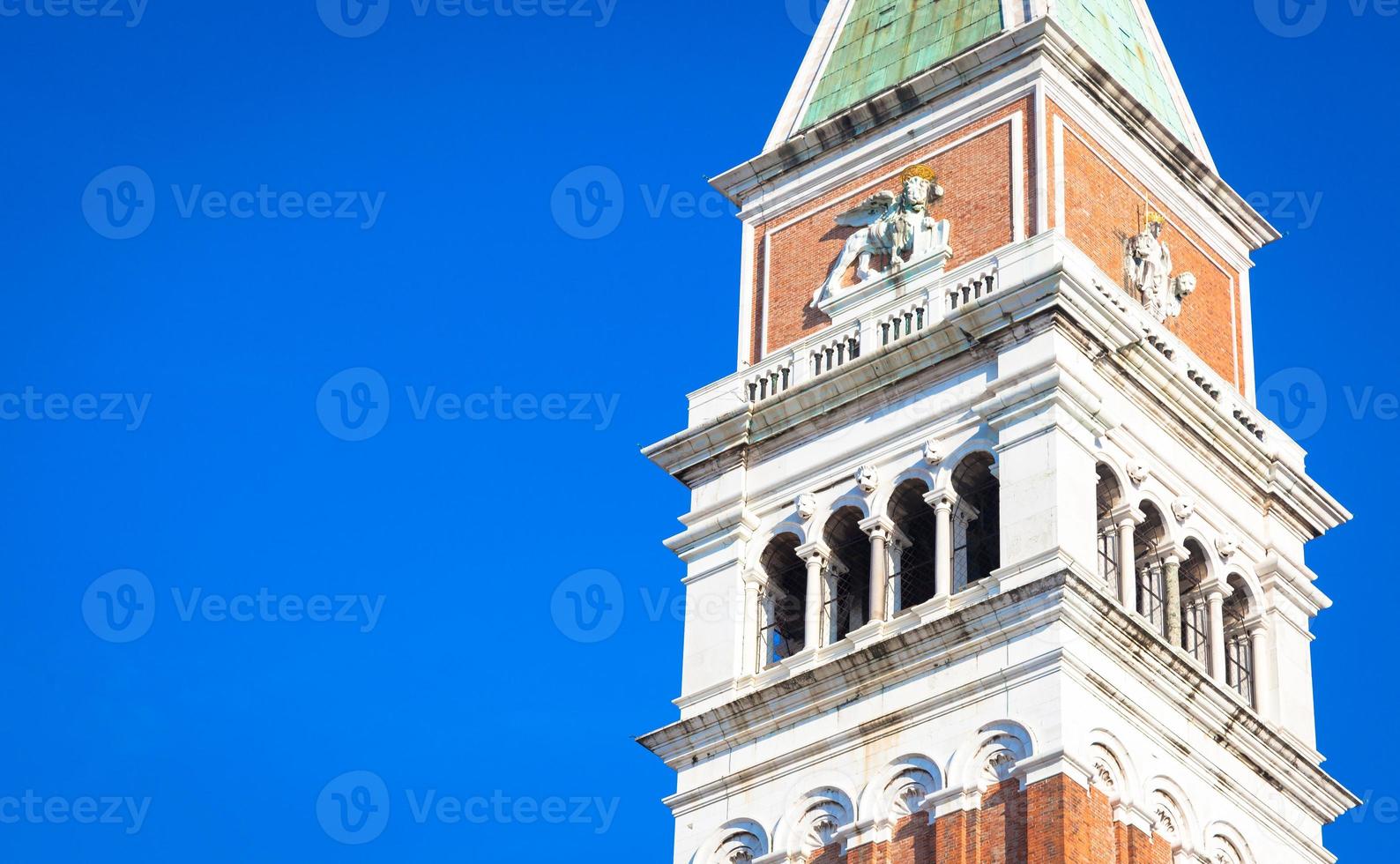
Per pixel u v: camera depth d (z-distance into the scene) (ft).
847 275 362.33
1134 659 320.09
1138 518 332.39
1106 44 375.66
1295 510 353.72
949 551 329.52
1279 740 332.19
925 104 367.66
